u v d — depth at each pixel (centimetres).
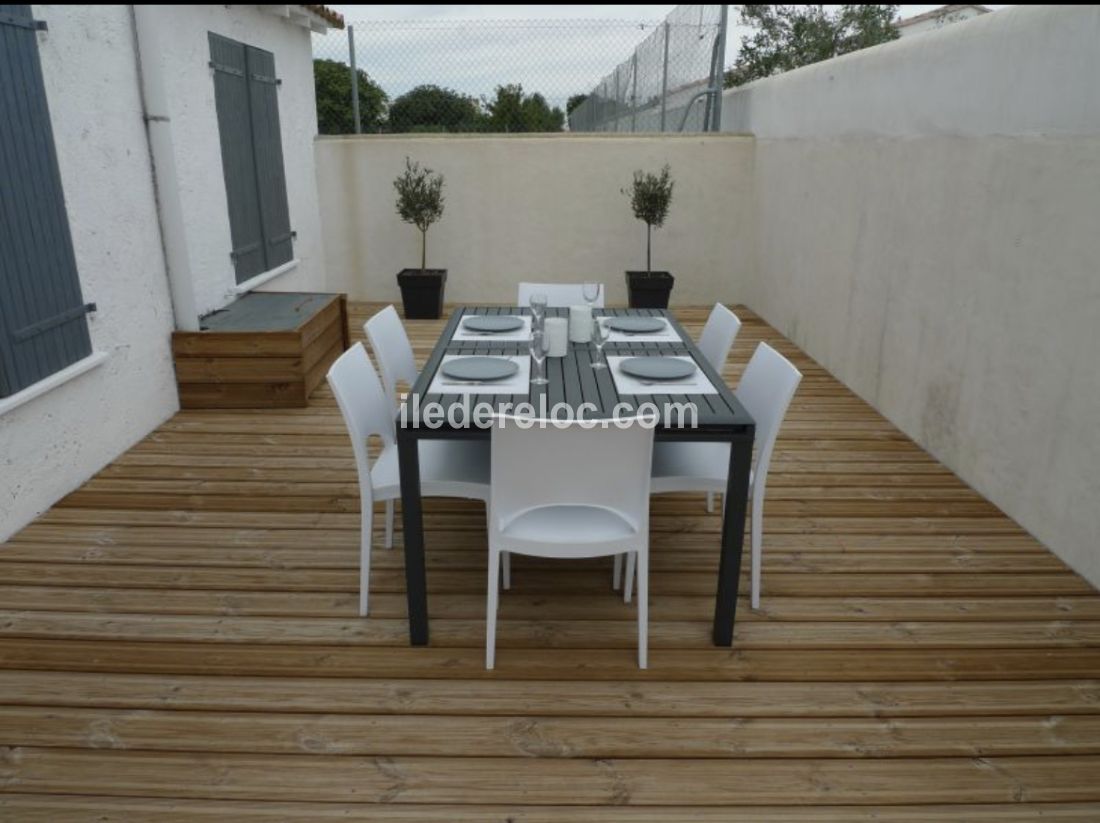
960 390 367
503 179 702
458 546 307
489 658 234
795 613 265
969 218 357
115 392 379
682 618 262
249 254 540
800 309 587
